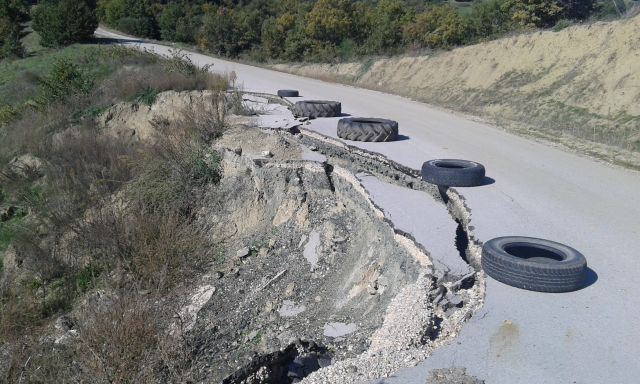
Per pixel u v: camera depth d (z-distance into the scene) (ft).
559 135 54.65
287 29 162.50
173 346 27.73
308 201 40.45
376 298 27.53
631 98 62.49
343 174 39.17
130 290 36.91
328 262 34.65
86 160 61.77
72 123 77.10
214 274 38.37
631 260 24.77
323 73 136.15
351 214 36.42
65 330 35.32
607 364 17.37
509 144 48.91
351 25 151.53
